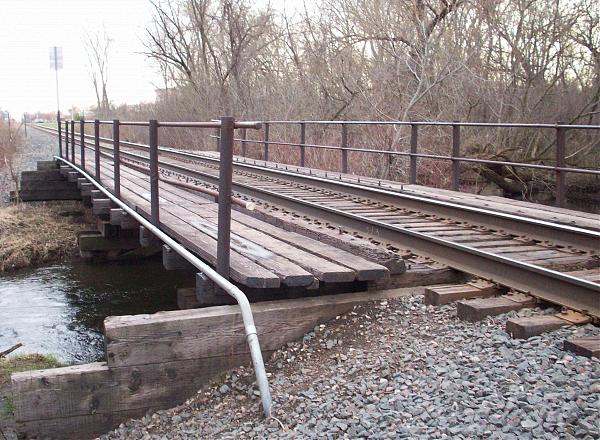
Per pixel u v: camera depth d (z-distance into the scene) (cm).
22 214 2116
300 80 2748
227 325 517
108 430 498
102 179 1444
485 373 427
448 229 821
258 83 3344
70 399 490
